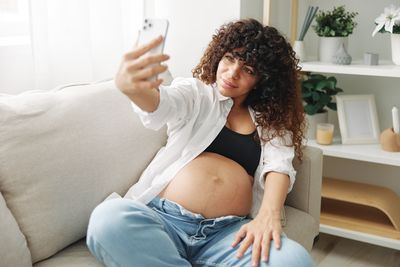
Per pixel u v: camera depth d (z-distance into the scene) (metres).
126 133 1.55
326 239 2.39
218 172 1.43
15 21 1.84
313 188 1.67
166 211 1.38
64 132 1.38
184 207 1.38
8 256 1.18
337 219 2.18
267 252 1.24
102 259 1.22
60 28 1.92
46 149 1.33
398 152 2.07
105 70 2.13
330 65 2.08
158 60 1.10
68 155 1.37
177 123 1.48
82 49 1.98
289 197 1.69
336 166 2.49
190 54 2.27
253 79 1.48
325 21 2.16
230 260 1.28
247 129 1.55
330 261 2.18
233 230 1.38
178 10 2.25
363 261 2.19
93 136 1.45
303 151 1.68
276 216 1.35
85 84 1.62
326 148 2.12
